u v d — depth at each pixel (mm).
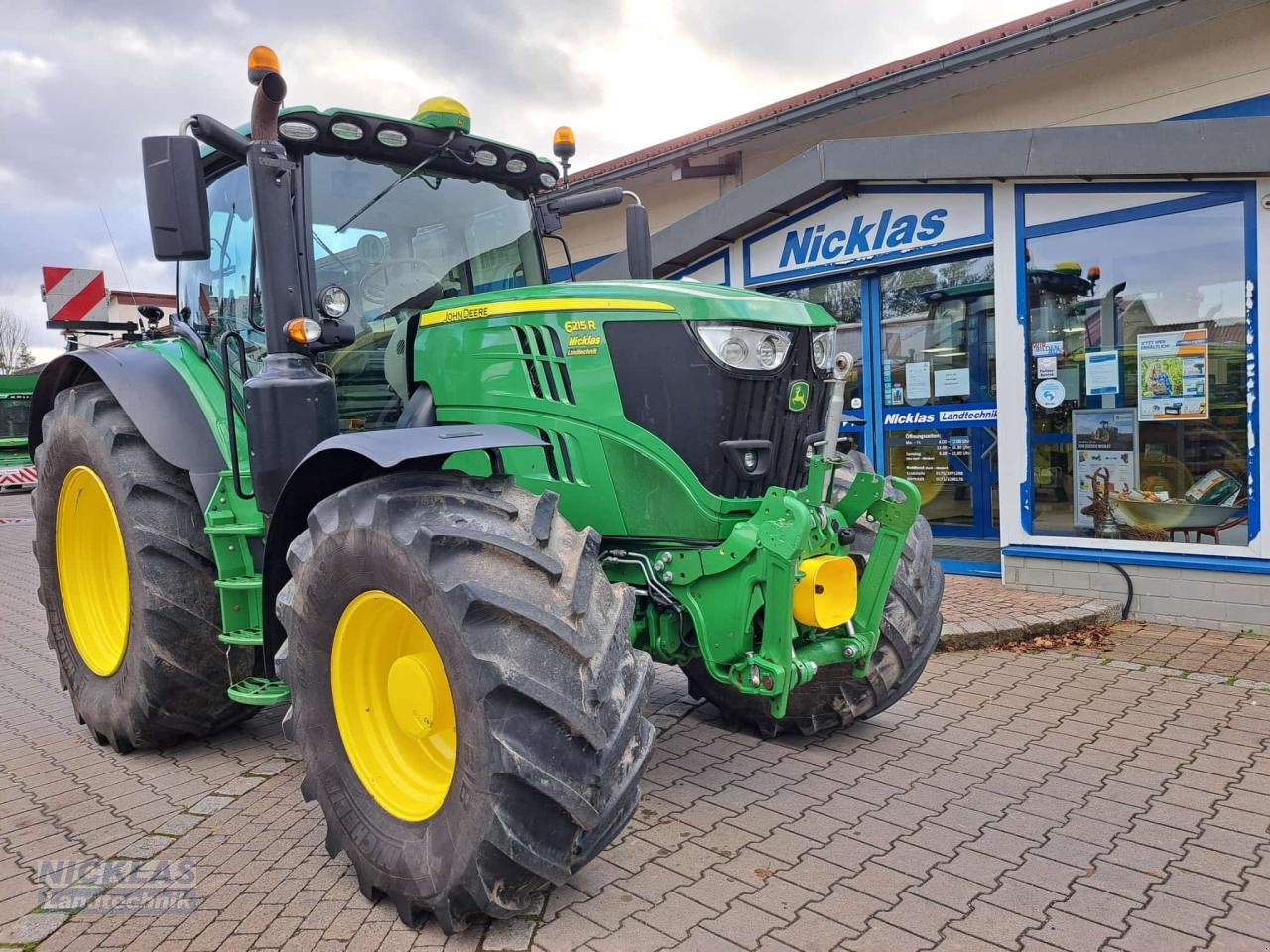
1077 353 5707
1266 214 4953
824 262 6863
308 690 2799
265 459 3084
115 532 3990
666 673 4934
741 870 2803
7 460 19062
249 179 3449
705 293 3055
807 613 2908
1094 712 4137
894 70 7406
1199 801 3219
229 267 3910
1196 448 5340
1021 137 5543
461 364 3398
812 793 3363
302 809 3371
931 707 4285
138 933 2566
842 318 7168
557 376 3160
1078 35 6543
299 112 3477
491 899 2324
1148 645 5086
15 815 3408
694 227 7242
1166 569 5418
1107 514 5680
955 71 7031
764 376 3033
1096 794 3295
